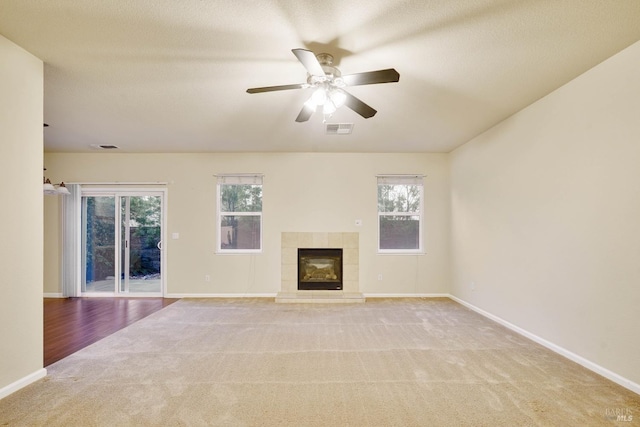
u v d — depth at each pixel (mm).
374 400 2412
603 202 2766
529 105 3701
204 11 2088
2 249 2432
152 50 2553
